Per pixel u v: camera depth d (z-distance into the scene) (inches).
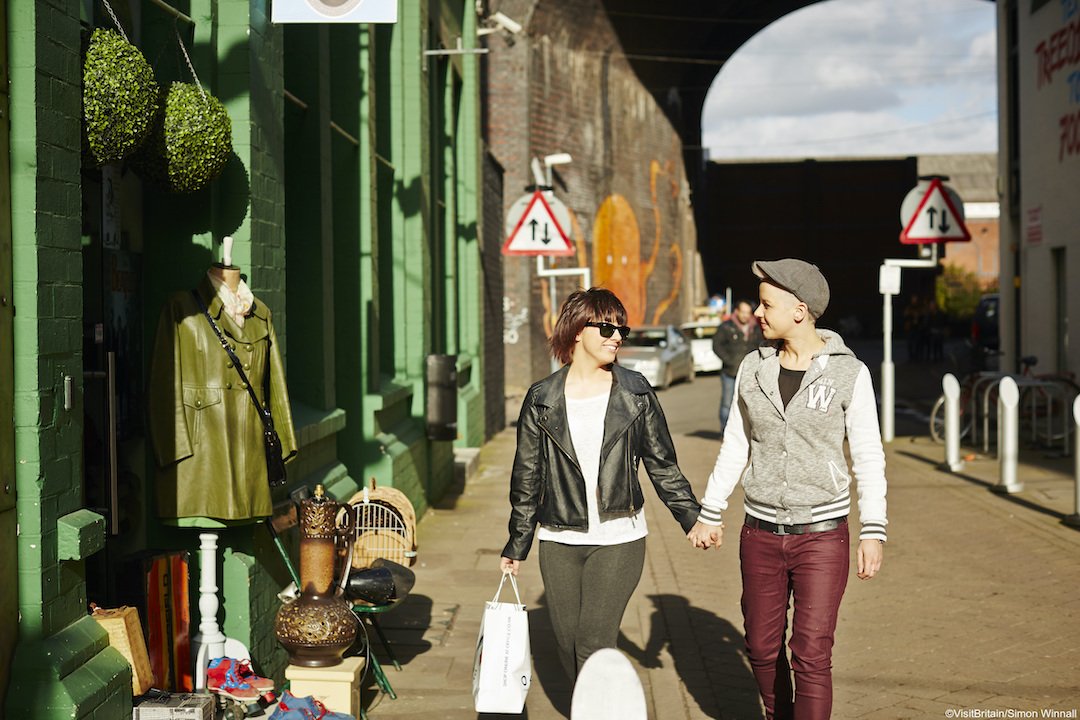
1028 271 750.5
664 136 1578.5
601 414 182.5
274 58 239.0
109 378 185.8
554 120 1232.2
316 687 193.5
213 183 215.0
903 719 201.5
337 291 361.4
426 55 472.1
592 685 138.6
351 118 359.6
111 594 191.5
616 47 1374.3
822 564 171.8
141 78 169.3
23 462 148.9
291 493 244.8
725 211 2222.0
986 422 557.9
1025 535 361.4
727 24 1593.3
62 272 156.4
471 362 652.7
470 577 327.9
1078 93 650.8
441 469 484.7
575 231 1288.1
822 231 2210.9
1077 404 368.8
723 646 253.1
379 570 222.2
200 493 198.7
